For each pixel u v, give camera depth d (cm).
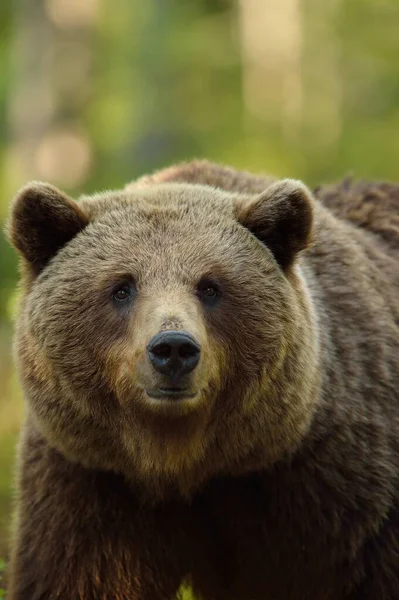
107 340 975
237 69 5025
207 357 948
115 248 998
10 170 3803
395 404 1096
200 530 1072
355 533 1049
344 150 4800
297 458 1034
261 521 1057
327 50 5275
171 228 1009
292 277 1034
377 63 5375
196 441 978
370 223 1294
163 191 1070
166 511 1048
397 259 1260
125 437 979
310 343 1009
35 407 1008
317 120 5141
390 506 1062
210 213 1032
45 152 3812
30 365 1002
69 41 3884
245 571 1092
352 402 1057
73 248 1010
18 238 1019
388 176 4719
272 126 4941
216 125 4800
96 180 3909
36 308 998
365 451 1053
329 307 1099
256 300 988
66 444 1005
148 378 926
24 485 1075
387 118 5088
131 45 4634
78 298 984
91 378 978
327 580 1071
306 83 5253
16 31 4253
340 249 1152
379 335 1112
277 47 5156
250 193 1188
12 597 1065
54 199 1009
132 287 984
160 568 1070
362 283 1141
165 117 4531
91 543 1041
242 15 5175
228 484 1044
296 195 1014
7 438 2066
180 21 5000
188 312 938
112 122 4262
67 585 1045
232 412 985
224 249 1001
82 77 3909
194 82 4925
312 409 1010
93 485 1034
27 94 3853
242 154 4581
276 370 984
